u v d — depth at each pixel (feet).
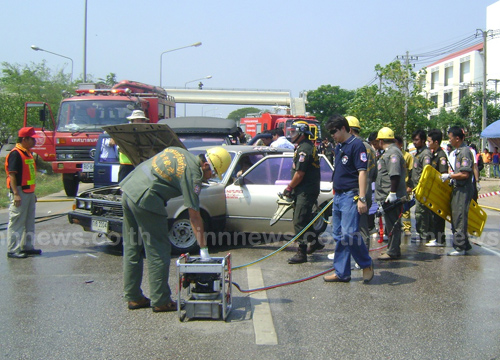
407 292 18.54
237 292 18.51
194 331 14.76
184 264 15.25
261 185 25.46
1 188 57.00
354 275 20.98
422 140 27.96
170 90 156.15
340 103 212.23
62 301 17.47
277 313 16.30
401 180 23.38
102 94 50.90
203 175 16.08
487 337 14.38
